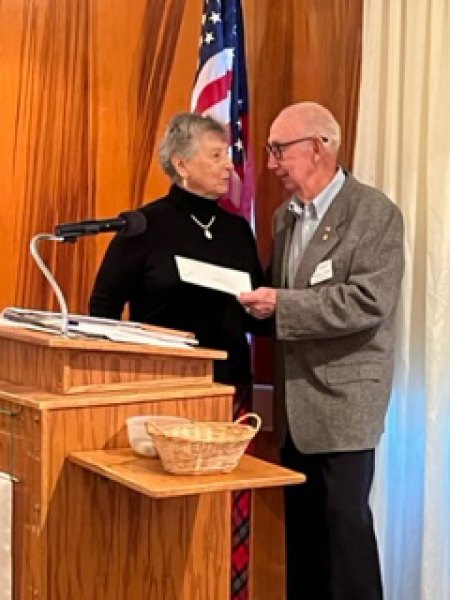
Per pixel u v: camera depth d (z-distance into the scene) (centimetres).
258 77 332
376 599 265
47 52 297
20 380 213
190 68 325
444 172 267
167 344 211
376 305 252
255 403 320
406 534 285
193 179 265
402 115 279
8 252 294
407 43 277
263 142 331
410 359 281
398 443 283
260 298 253
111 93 310
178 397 207
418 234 278
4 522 199
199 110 295
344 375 260
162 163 269
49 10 297
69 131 303
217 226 272
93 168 308
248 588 307
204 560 212
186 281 256
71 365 198
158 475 178
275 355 282
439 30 268
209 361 219
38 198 298
